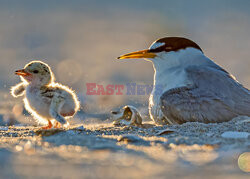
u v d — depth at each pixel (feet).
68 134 30.96
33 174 18.42
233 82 33.83
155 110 36.11
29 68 35.12
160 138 27.58
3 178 17.90
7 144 25.75
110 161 20.72
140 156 21.95
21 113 46.32
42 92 35.06
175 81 35.01
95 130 32.83
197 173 18.83
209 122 32.89
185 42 36.58
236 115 32.65
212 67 35.58
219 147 24.14
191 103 33.24
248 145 24.31
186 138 26.86
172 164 20.29
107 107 49.96
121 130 32.55
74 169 19.20
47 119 36.35
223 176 18.47
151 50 37.09
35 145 25.12
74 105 36.88
